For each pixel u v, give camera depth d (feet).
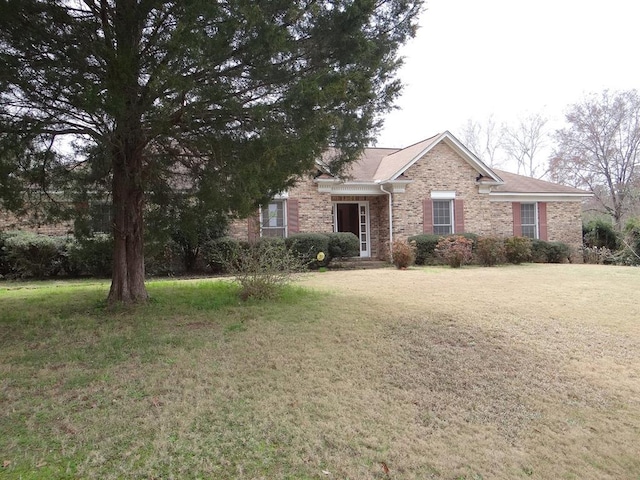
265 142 17.62
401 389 14.51
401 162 56.75
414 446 11.28
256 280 25.45
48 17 15.92
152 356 16.05
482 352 18.01
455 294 28.37
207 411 12.20
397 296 27.35
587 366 17.16
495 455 11.23
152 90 15.89
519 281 34.58
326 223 52.21
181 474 9.52
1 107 18.08
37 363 15.29
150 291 28.40
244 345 17.40
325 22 17.94
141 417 11.69
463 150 56.75
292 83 18.42
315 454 10.58
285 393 13.60
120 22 16.58
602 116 92.22
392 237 54.24
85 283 36.76
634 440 12.34
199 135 19.56
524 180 68.23
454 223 56.65
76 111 18.65
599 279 35.86
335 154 25.52
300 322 20.61
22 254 38.86
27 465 9.54
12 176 20.21
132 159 21.21
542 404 14.14
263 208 23.75
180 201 24.03
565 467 11.00
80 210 23.30
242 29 15.81
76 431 10.91
